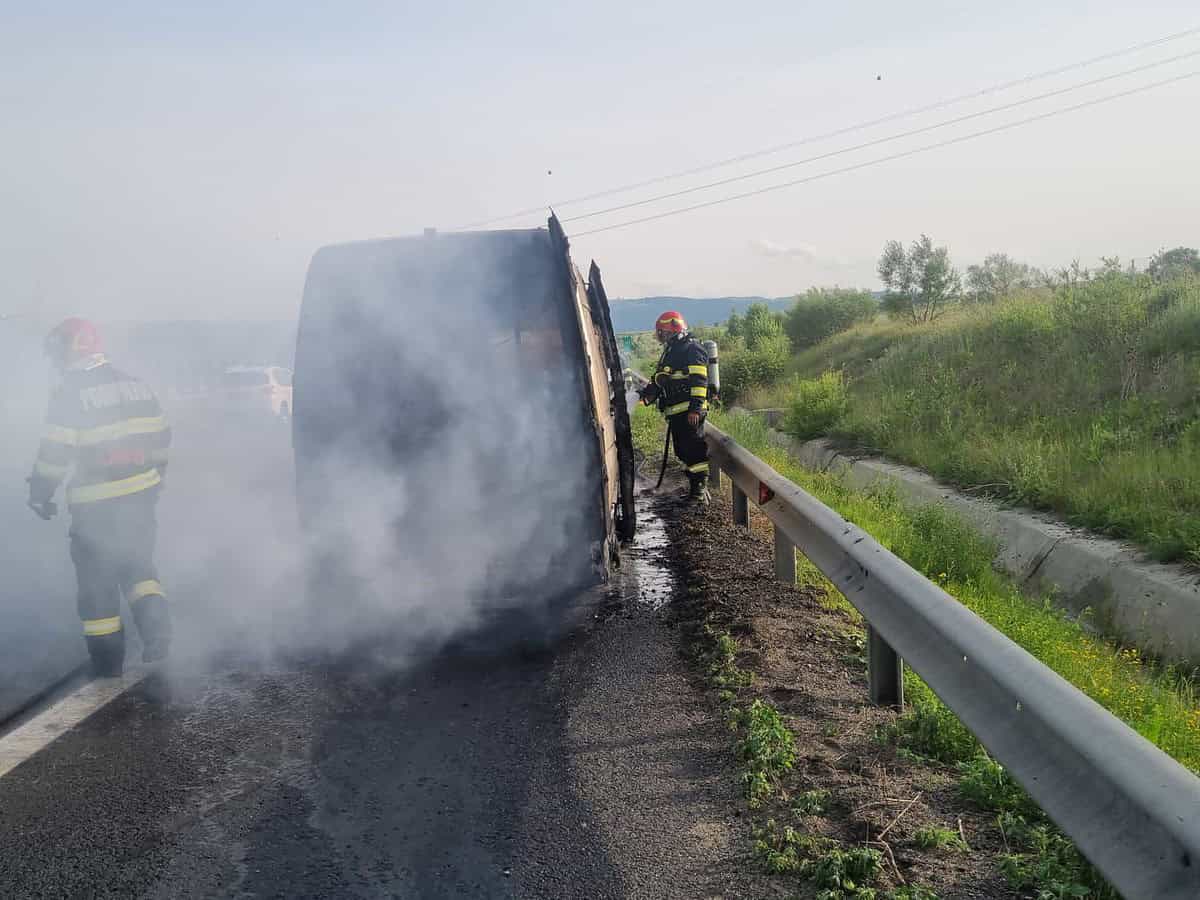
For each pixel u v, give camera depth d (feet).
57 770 13.47
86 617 17.74
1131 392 37.17
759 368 81.66
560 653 18.49
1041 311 51.44
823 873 10.05
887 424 44.32
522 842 11.21
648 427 55.21
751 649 17.66
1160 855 7.22
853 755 13.17
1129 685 17.03
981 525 30.55
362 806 12.16
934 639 12.26
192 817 11.94
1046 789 8.77
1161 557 23.91
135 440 18.16
